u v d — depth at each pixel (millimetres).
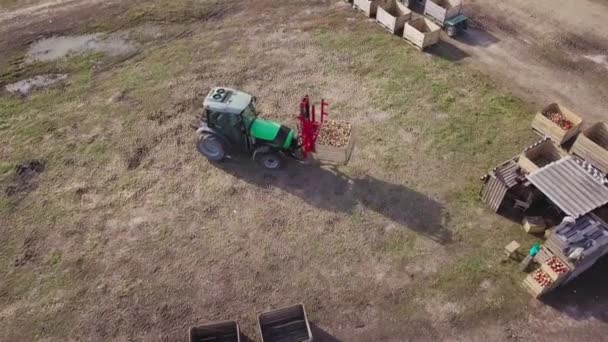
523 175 14844
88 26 23203
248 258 14336
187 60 21250
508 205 15516
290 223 15211
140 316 13070
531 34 22359
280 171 16734
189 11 24062
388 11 23391
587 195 13891
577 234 13047
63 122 18453
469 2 24328
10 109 19031
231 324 12078
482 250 14430
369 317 13023
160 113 18766
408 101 19219
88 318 13031
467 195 15875
